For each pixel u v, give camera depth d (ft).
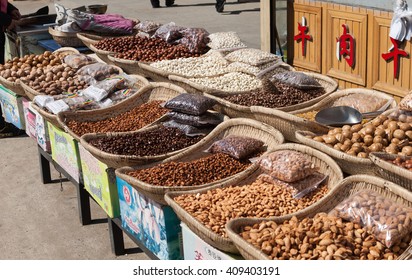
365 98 14.96
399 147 12.34
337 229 9.99
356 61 20.29
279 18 23.16
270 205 11.21
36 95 18.24
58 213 17.54
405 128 12.56
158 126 15.29
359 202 10.43
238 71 18.15
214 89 16.22
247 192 11.60
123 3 51.52
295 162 11.87
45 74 19.53
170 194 11.50
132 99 17.11
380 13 18.99
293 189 11.65
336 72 21.21
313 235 9.83
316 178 11.96
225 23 40.45
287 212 11.09
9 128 24.11
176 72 18.08
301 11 22.03
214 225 10.53
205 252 10.77
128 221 13.50
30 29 25.70
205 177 12.61
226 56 19.19
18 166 21.06
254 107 14.42
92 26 23.26
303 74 16.60
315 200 11.49
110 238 15.24
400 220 9.93
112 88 17.72
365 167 11.67
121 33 23.59
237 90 16.61
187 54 20.33
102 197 14.52
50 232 16.56
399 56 18.67
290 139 14.44
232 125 14.40
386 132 12.64
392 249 9.80
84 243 15.89
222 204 11.16
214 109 16.03
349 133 12.71
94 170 14.61
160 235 12.14
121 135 14.70
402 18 18.02
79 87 18.67
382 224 9.93
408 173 10.84
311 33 21.86
